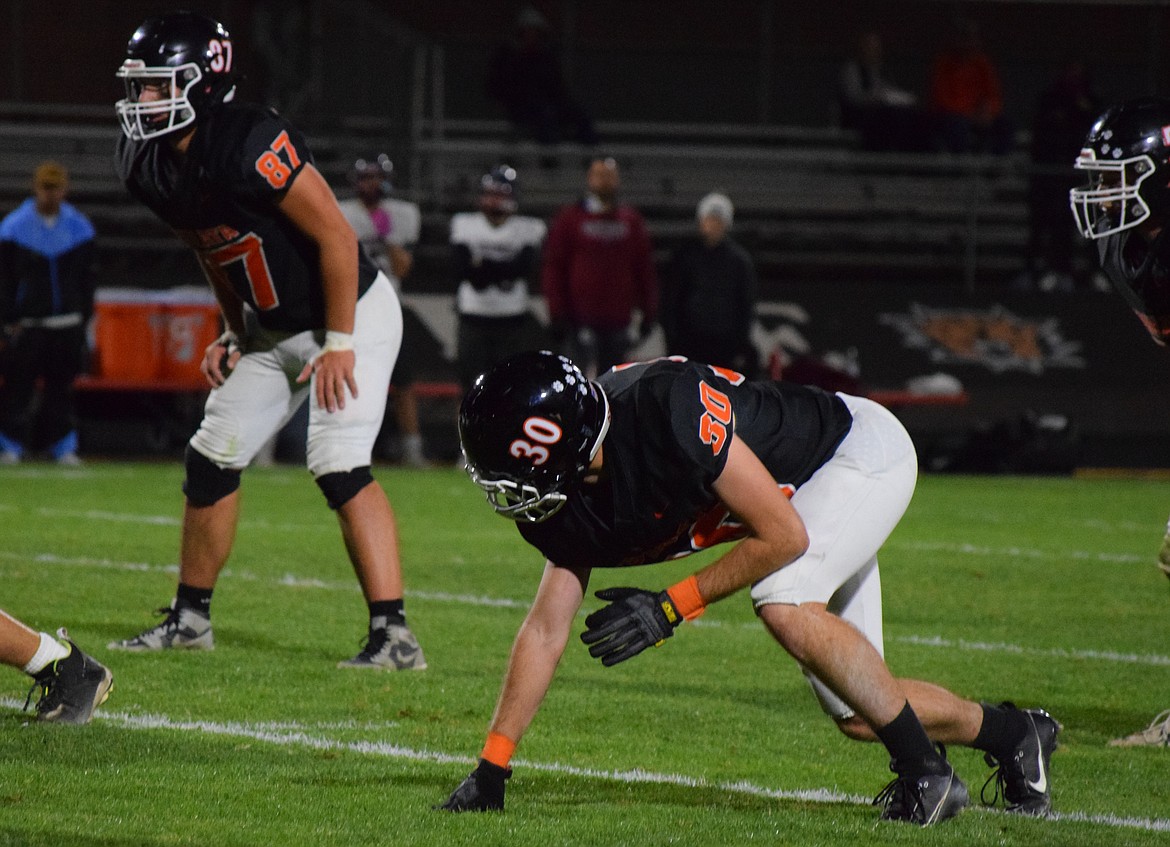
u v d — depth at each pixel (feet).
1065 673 76.79
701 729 63.05
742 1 265.54
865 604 51.01
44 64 242.78
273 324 72.18
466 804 48.42
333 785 51.67
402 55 224.94
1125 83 276.41
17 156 225.97
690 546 48.37
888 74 271.69
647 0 263.90
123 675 68.59
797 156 238.07
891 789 48.80
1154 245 57.11
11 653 57.52
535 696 48.60
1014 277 231.50
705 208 165.58
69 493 139.95
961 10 271.69
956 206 240.32
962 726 50.47
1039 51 274.16
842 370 179.32
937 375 196.54
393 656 72.33
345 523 72.90
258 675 69.77
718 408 44.93
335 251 69.77
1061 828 48.60
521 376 43.55
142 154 68.18
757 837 46.34
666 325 168.04
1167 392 201.26
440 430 189.57
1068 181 218.38
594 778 54.60
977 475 189.26
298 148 68.85
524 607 91.25
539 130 233.96
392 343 73.82
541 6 261.03
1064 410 197.77
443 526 126.93
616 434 44.65
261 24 228.84
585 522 45.88
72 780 50.98
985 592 101.55
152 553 105.81
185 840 44.78
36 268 159.12
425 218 217.15
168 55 65.82
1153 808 52.60
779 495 45.44
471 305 170.40
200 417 182.50
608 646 45.52
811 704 68.28
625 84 264.31
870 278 230.68
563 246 168.25
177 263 204.33
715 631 86.07
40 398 173.78
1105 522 142.20
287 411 75.25
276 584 95.86
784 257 230.48
